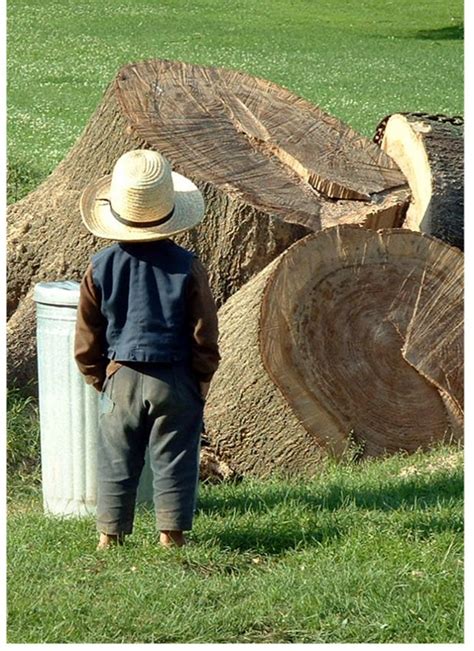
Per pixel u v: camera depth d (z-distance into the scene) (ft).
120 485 41.60
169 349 40.50
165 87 66.54
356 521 44.27
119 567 40.19
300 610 37.35
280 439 55.31
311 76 184.75
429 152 66.85
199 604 37.68
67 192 64.44
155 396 40.52
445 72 197.57
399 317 55.98
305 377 54.49
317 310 54.75
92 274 40.91
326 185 63.93
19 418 57.67
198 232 60.90
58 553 41.57
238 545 42.50
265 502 47.32
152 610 37.17
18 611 37.14
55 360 46.42
